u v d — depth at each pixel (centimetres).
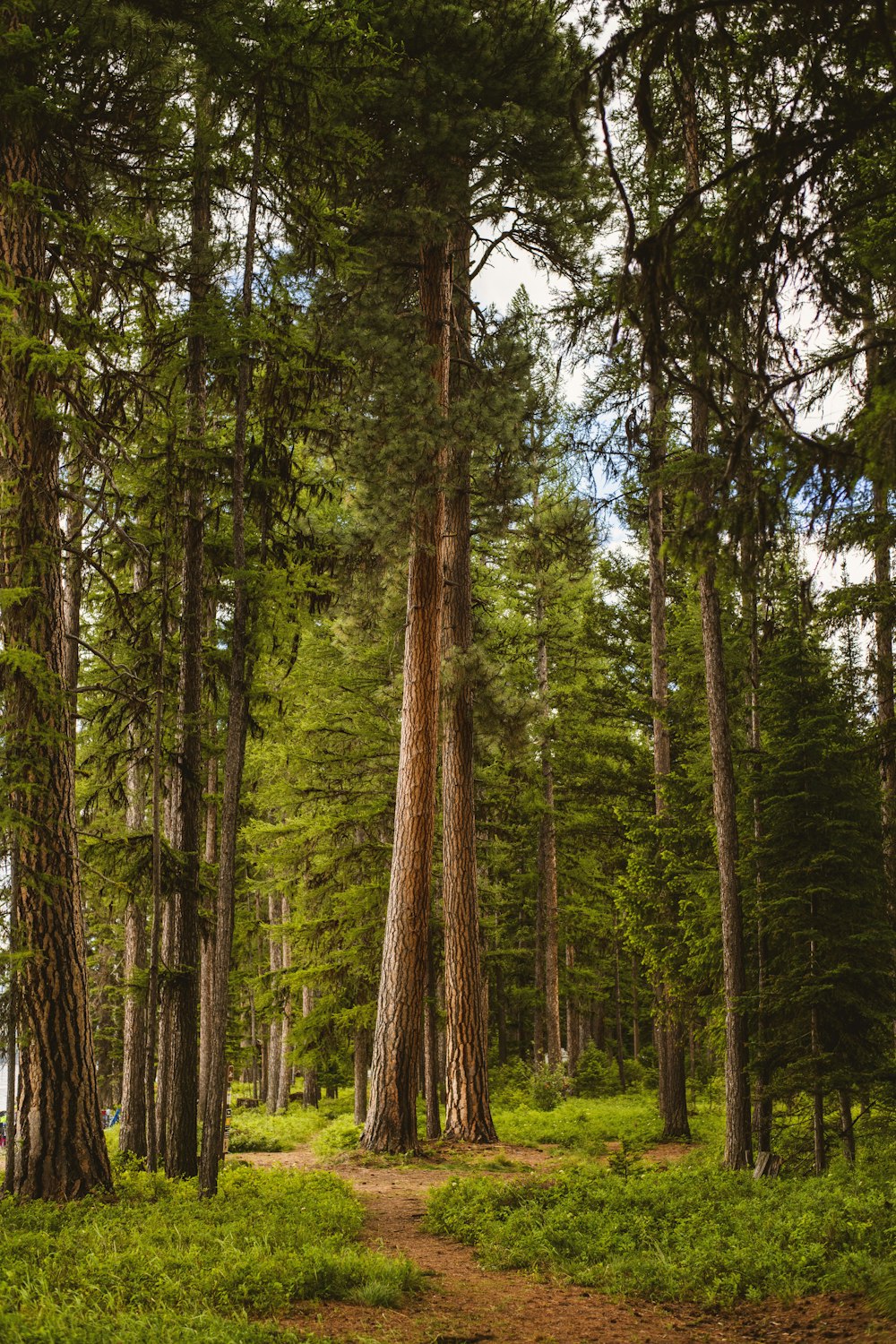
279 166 1260
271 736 2277
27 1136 1052
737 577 650
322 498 1449
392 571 1898
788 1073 1330
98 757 1552
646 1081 3403
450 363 1953
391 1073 1709
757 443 698
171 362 1334
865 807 1345
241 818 2633
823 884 1335
